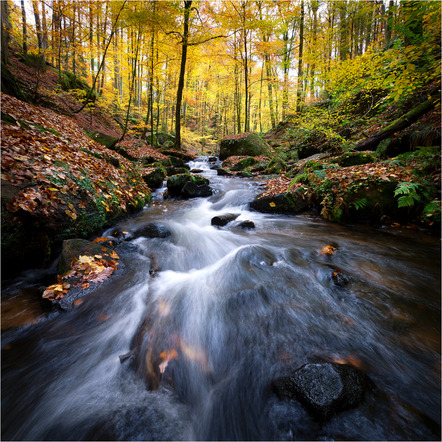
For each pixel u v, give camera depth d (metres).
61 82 14.64
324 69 10.90
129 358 2.00
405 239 4.19
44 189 3.27
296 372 1.65
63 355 2.01
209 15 14.07
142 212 6.06
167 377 1.87
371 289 2.78
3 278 2.75
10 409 1.60
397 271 3.17
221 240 4.47
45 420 1.55
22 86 10.91
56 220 3.28
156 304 2.64
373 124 8.93
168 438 1.46
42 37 11.59
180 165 13.53
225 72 22.89
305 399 1.50
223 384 1.82
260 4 14.90
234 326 2.33
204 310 2.54
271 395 1.64
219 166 13.94
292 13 14.26
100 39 15.88
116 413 1.60
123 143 14.62
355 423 1.41
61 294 2.55
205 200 7.46
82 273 2.82
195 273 3.43
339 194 5.39
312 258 3.62
